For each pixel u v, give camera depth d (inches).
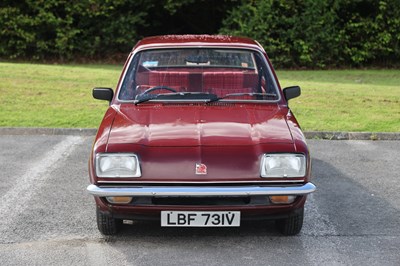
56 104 439.8
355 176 275.7
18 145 331.9
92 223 208.5
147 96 211.9
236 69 225.1
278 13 803.4
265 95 216.2
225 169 175.6
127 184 176.6
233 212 177.0
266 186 175.9
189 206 175.9
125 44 851.4
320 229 204.5
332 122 392.5
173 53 226.7
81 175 271.4
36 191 246.5
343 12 821.2
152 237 195.0
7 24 791.7
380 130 371.2
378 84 620.4
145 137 183.6
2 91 476.4
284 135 186.1
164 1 861.8
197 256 179.5
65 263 173.9
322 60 812.0
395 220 215.2
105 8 812.0
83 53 848.3
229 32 820.6
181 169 175.5
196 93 213.0
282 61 806.5
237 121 194.7
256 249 185.3
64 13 829.2
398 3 808.9
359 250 185.3
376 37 819.4
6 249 184.2
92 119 393.1
